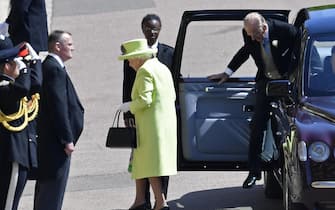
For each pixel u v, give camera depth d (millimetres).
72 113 30438
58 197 30719
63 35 29953
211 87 35188
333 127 28078
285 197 30969
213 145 35344
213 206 35750
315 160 27766
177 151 35438
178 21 78688
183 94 35312
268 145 34156
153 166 32438
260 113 33844
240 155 35344
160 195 33000
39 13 31953
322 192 27656
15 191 27562
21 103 27375
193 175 41094
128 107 33000
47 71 29703
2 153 27156
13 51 26422
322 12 34312
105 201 37031
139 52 32312
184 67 35781
